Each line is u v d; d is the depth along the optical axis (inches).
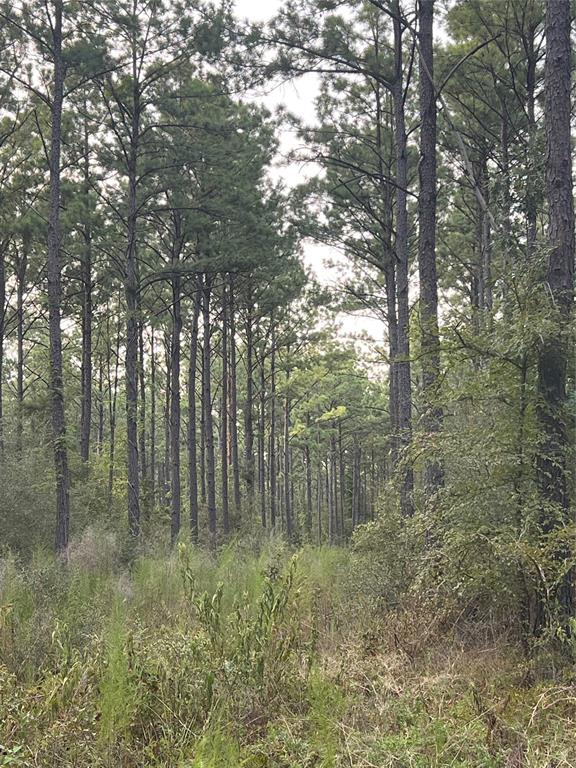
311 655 194.5
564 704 171.6
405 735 152.9
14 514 547.5
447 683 190.4
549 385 237.9
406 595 270.5
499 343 240.4
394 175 654.5
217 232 671.1
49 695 159.5
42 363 1047.0
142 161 666.2
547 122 253.6
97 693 167.8
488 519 232.8
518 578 223.6
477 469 242.2
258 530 631.8
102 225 676.1
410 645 226.8
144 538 561.0
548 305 231.8
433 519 247.0
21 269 847.7
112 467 888.9
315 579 353.4
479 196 354.0
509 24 494.0
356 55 464.4
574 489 239.6
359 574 317.1
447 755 143.2
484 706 169.8
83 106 655.8
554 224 248.2
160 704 167.8
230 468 1326.3
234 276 813.2
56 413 507.8
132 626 232.5
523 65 533.6
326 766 135.2
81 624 238.8
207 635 203.8
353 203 661.3
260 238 655.8
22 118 699.4
